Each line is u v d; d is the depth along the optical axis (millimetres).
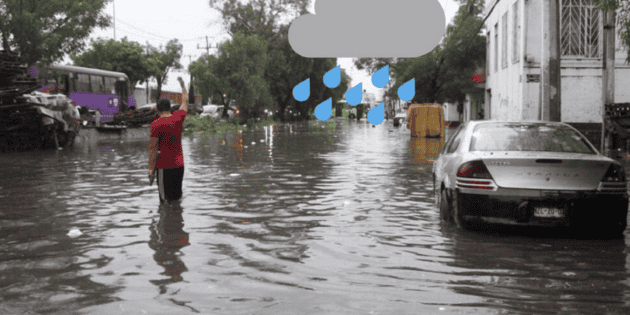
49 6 25203
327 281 4254
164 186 8039
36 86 21766
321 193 8992
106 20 27828
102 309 3664
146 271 4547
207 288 4090
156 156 7996
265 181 10547
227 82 46125
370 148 20438
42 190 9508
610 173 5605
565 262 4809
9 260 4922
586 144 6246
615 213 5570
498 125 6680
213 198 8477
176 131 8062
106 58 61344
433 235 5871
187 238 5762
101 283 4227
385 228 6242
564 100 22641
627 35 12125
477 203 5727
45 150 21250
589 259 4918
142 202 8172
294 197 8562
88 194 9016
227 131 39250
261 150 19484
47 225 6488
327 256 5012
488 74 35125
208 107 52969
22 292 4023
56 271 4562
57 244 5531
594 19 22297
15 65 21234
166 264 4758
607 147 16062
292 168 13023
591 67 22375
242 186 9836
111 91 38844
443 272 4492
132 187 9891
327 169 12781
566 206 5535
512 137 6406
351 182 10398
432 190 9320
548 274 4441
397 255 5039
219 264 4750
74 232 5910
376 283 4203
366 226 6367
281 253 5125
